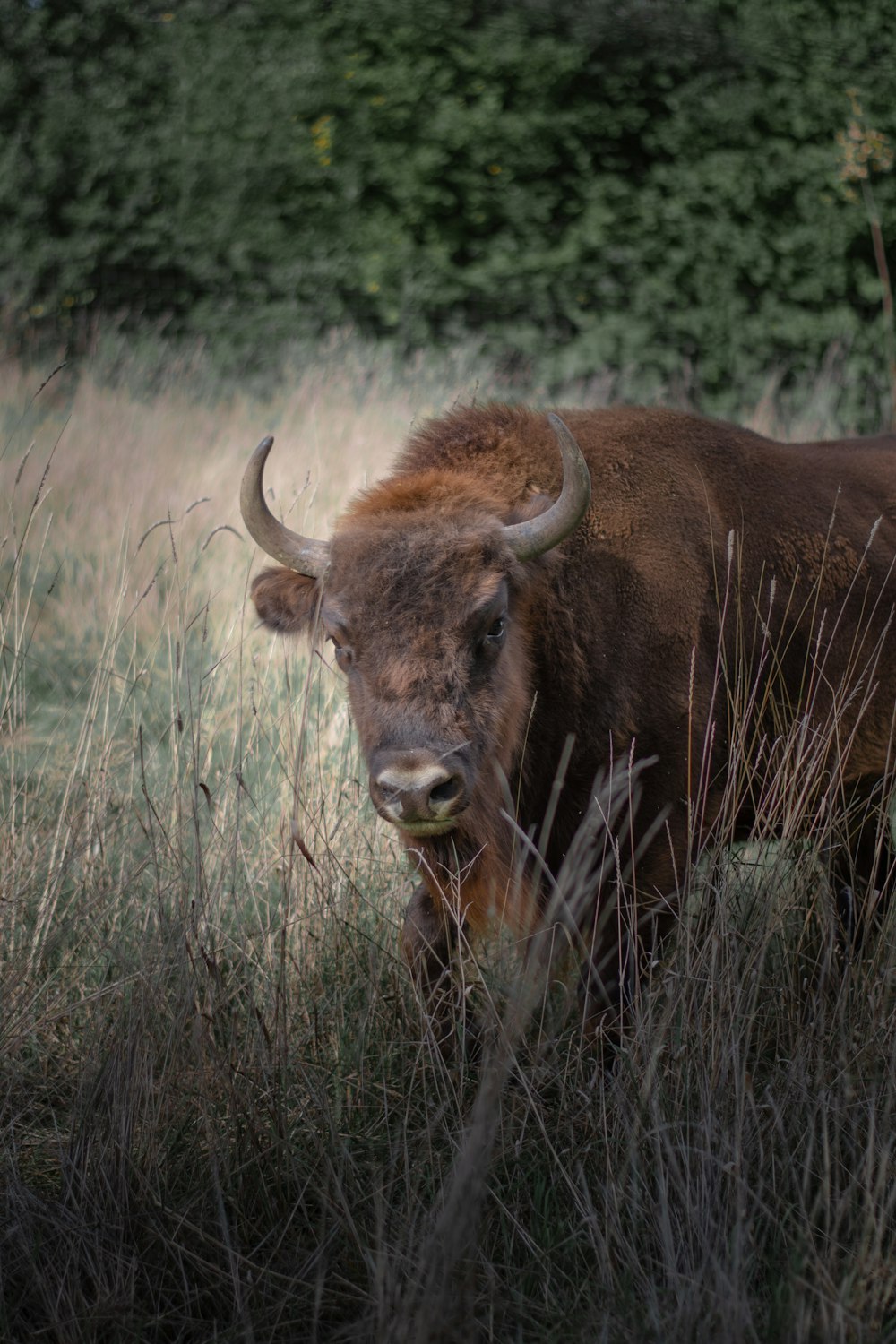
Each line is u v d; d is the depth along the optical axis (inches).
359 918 508.4
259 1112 406.9
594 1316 336.5
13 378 1359.5
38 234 1647.4
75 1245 365.7
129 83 1673.2
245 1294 350.6
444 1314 319.6
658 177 1582.2
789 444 575.8
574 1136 399.2
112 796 532.4
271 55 1640.0
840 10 1556.3
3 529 734.5
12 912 467.2
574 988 446.0
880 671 536.1
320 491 895.1
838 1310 314.3
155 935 437.4
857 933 508.4
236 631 685.9
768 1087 395.2
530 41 1566.2
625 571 468.8
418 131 1610.5
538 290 1603.1
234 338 1596.9
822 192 1557.6
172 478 985.5
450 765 397.7
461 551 424.2
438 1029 456.1
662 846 468.1
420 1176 381.4
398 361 1529.3
